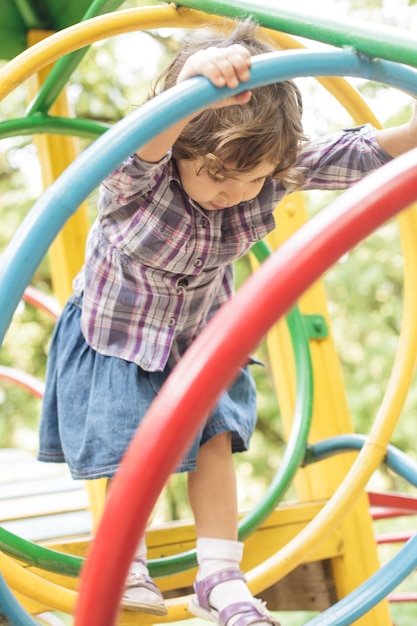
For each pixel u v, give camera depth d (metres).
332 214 0.56
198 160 1.02
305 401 1.68
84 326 1.22
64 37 1.08
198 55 0.80
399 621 4.87
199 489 1.17
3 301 0.72
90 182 0.74
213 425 1.18
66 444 1.20
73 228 1.91
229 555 1.12
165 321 1.18
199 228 1.12
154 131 0.76
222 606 1.08
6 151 5.83
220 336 0.52
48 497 1.98
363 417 5.70
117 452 1.13
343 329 5.99
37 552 1.23
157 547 1.46
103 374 1.19
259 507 1.55
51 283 5.91
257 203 1.15
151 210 1.09
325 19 0.91
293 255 0.54
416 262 1.50
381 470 5.96
